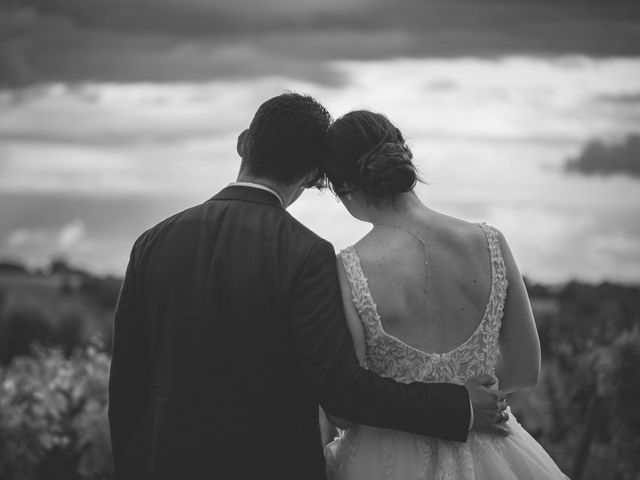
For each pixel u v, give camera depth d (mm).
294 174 2625
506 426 2672
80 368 5305
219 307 2453
